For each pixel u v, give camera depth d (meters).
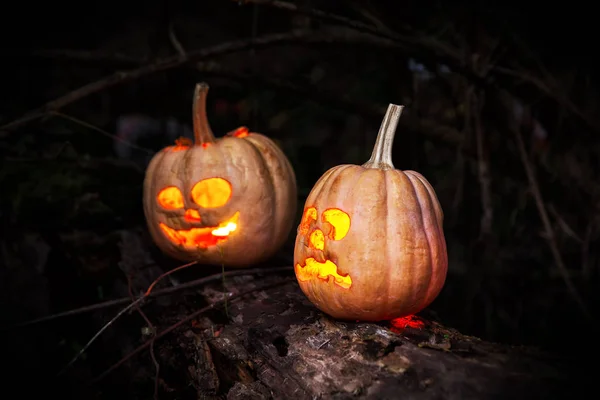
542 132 1.14
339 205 0.55
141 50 1.45
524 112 1.11
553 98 1.02
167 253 0.80
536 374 0.45
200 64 1.11
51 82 1.33
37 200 0.98
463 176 1.11
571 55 1.06
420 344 0.51
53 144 1.06
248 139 0.79
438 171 1.25
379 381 0.46
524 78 1.01
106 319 0.87
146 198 0.79
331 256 0.54
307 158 1.29
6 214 0.96
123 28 1.53
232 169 0.73
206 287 0.74
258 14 1.47
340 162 1.38
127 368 0.84
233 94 1.30
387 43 1.06
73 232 0.99
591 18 0.99
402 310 0.56
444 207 1.20
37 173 0.99
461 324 1.09
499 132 1.08
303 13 0.94
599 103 1.05
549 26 1.04
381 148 0.59
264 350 0.56
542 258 1.12
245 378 0.58
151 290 0.76
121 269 0.87
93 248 0.97
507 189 1.15
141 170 1.08
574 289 0.96
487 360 0.48
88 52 1.12
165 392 0.75
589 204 1.11
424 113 1.26
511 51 1.06
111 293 0.94
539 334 1.04
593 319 0.96
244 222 0.73
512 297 1.10
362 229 0.54
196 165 0.73
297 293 0.70
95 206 1.02
